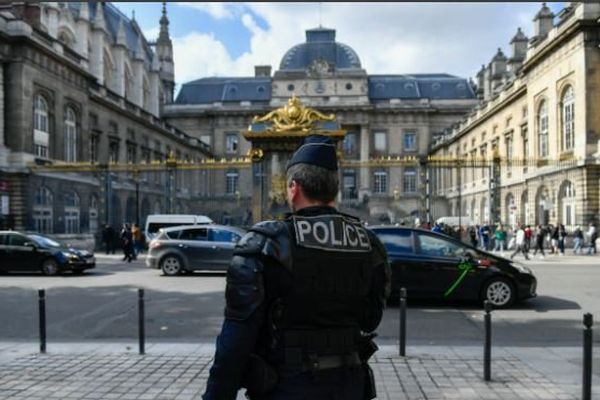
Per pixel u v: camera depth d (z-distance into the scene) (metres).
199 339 9.88
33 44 37.00
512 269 13.16
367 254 2.92
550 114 41.22
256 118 29.16
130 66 69.44
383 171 80.19
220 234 20.38
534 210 42.22
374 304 3.03
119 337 10.16
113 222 49.00
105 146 51.28
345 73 82.88
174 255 20.31
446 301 14.22
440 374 7.29
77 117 44.59
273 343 2.70
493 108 56.88
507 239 38.12
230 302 2.64
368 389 2.96
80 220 41.25
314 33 89.31
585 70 35.53
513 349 8.69
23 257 20.55
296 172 2.94
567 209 37.28
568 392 6.54
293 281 2.67
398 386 6.79
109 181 35.47
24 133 36.09
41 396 6.50
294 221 2.79
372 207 65.94
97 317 12.08
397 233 13.73
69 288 16.81
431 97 86.81
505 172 52.22
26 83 36.59
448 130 77.94
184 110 86.50
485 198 57.56
